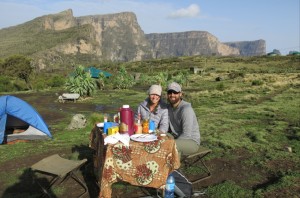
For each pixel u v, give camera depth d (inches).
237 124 539.2
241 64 4264.3
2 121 459.8
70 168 211.6
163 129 243.0
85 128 560.1
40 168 211.0
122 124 203.6
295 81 1664.6
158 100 245.1
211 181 264.4
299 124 515.5
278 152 343.9
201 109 783.1
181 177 222.5
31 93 1696.6
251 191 240.7
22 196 240.4
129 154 190.9
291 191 239.1
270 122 548.4
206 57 5812.0
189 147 232.1
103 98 1300.4
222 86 1487.5
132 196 231.8
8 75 2736.2
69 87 1355.8
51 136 485.4
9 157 356.2
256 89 1347.2
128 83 1873.8
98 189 244.8
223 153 344.5
